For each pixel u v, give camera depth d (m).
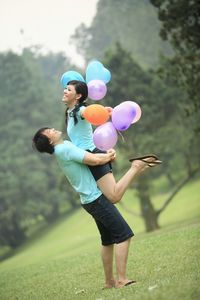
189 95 24.52
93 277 10.33
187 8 23.20
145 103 37.88
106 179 8.31
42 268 14.17
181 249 11.09
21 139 71.44
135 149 38.44
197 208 44.41
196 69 24.02
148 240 14.05
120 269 8.41
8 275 14.59
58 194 66.75
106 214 8.32
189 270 8.43
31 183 65.19
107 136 8.12
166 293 6.64
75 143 8.54
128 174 8.26
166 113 38.50
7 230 63.34
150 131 38.44
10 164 66.38
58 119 77.75
